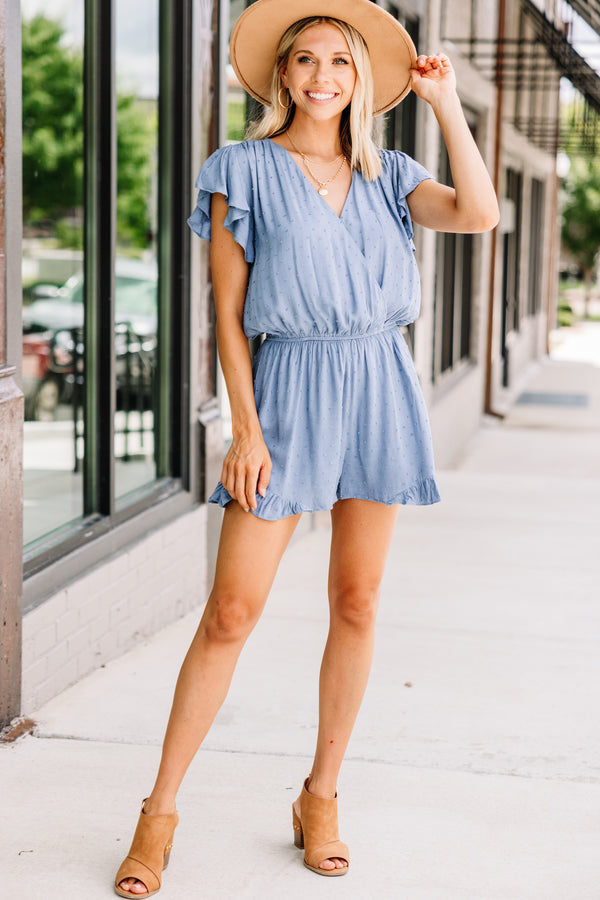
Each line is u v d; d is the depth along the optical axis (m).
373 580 2.53
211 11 4.74
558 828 2.84
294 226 2.34
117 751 3.19
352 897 2.47
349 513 2.52
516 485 7.70
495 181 14.00
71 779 3.01
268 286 2.36
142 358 4.62
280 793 2.97
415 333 8.92
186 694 2.42
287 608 4.71
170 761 2.46
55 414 4.24
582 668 4.09
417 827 2.81
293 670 3.95
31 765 3.08
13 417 3.10
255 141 2.43
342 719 2.56
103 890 2.47
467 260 13.19
